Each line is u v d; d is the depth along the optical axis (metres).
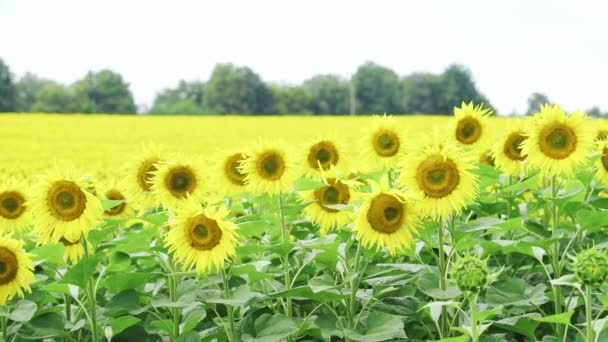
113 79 106.38
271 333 4.98
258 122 44.00
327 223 5.97
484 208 6.96
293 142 32.22
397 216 4.89
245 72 115.50
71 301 6.38
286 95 115.62
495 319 5.48
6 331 5.51
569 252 6.02
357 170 7.66
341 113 115.50
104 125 40.59
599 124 7.37
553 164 5.54
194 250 4.94
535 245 5.33
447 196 4.99
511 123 7.14
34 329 5.23
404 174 5.05
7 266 5.10
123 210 7.10
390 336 4.75
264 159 6.13
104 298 6.12
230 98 112.56
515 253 6.79
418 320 5.32
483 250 5.66
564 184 6.18
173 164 6.32
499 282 5.48
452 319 5.30
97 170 22.05
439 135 5.24
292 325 5.00
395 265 5.35
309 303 5.90
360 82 115.50
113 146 30.80
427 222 5.47
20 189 6.05
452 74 112.38
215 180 7.06
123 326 5.35
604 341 4.58
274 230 6.54
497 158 7.12
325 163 6.92
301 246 5.14
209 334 5.26
